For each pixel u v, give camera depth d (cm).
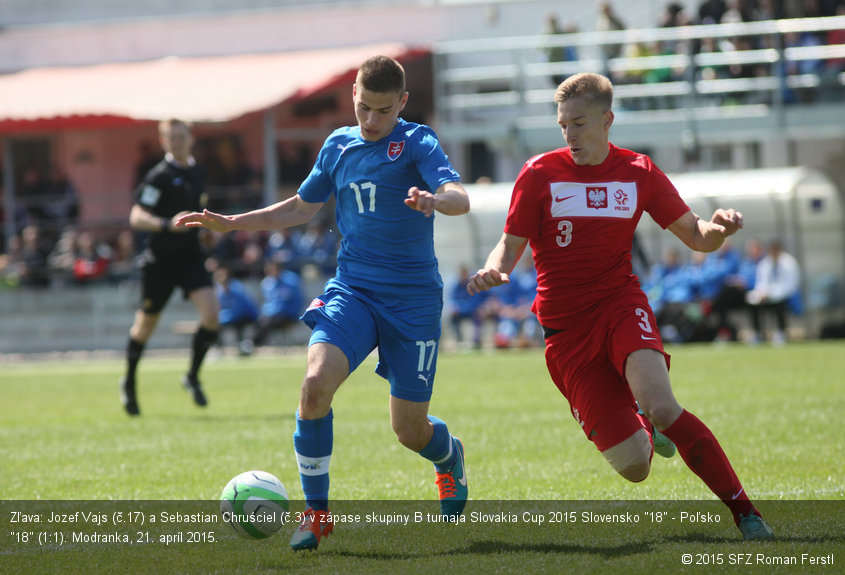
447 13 9494
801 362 4900
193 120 7675
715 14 7756
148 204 3484
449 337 7462
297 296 7331
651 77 7825
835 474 2091
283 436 2931
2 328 8244
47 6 11288
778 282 6562
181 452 2678
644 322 1647
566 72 7962
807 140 8475
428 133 1698
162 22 10412
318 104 9412
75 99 8812
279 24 10075
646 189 1716
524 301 7200
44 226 8769
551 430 2897
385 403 3841
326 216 8094
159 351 8056
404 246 1705
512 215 1716
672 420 1556
